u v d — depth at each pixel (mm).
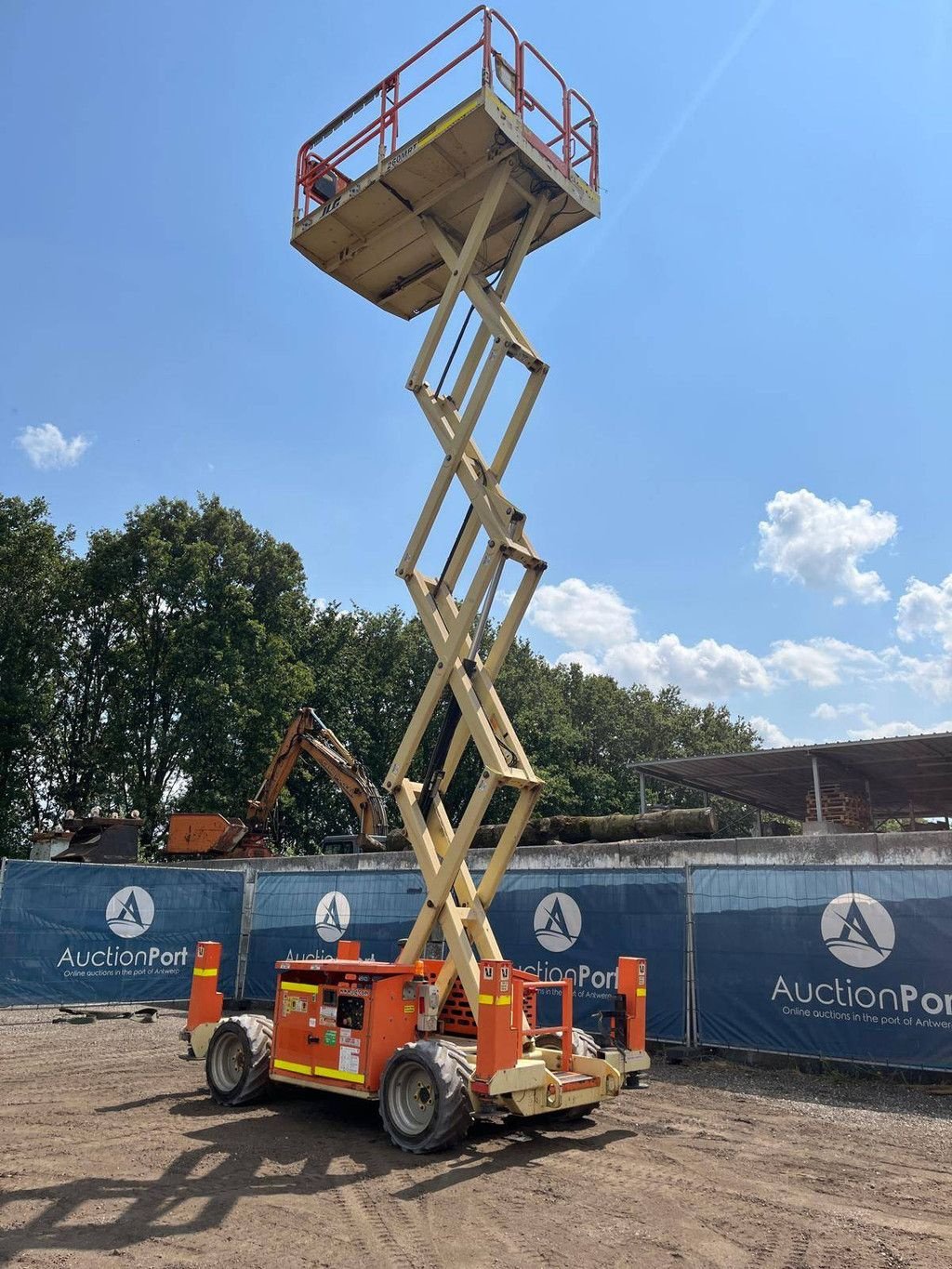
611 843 13539
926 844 10828
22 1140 6758
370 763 38469
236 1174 5980
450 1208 5391
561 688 49656
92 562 32469
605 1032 8242
